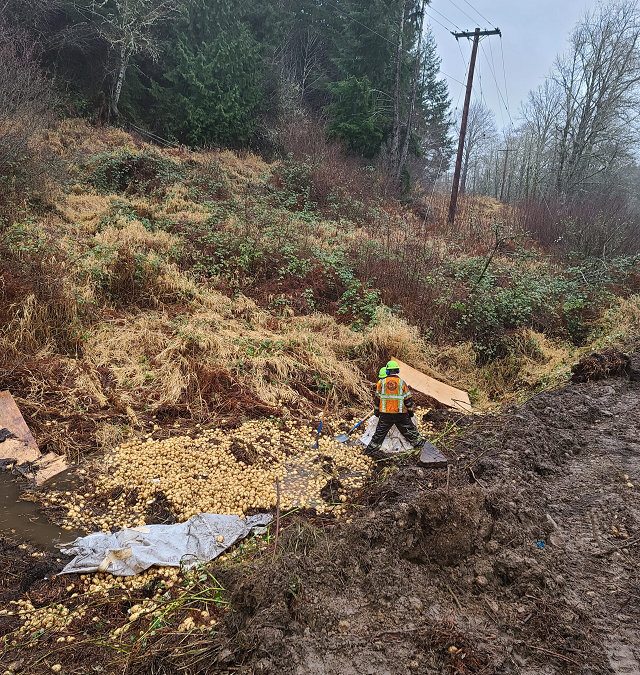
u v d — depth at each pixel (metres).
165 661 2.97
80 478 4.92
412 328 9.50
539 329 10.89
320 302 10.42
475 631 2.98
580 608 3.18
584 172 30.80
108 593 3.61
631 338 10.09
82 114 18.73
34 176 11.63
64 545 4.00
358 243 12.55
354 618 3.05
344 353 8.52
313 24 31.14
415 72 24.77
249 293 10.16
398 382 5.80
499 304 10.38
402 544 3.56
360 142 24.91
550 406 6.66
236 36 22.91
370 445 5.84
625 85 28.41
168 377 6.71
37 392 6.04
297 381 7.46
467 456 5.46
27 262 7.57
